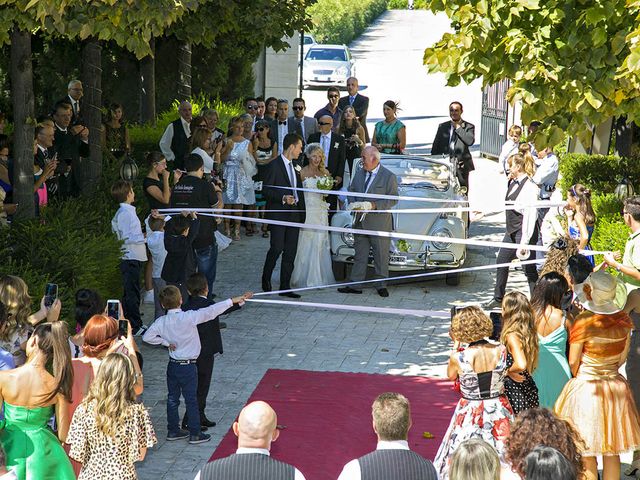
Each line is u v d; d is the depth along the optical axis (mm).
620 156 15930
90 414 6039
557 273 7488
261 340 11172
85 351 6758
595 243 11852
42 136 12219
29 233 10055
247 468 4973
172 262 10461
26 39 10617
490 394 6734
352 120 16734
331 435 8406
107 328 6738
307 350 10844
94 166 13625
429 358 10609
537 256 11875
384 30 66000
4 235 9977
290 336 11344
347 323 11898
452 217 13664
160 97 23844
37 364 6277
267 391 9500
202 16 15359
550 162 13922
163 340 8148
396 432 5121
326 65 42656
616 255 8633
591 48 7852
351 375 9992
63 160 12969
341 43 58656
